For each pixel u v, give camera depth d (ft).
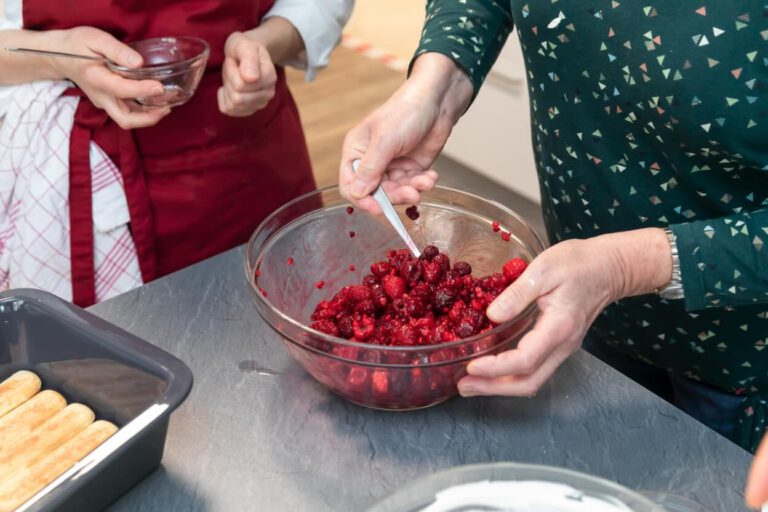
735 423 3.96
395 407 3.03
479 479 2.35
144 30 4.57
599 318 4.09
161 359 2.78
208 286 3.76
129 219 4.74
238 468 2.82
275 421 3.02
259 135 5.08
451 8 3.84
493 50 3.87
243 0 4.74
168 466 2.82
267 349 3.38
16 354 3.13
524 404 3.10
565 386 3.19
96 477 2.44
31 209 4.58
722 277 2.92
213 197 4.97
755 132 2.97
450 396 3.10
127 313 3.55
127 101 4.36
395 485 2.75
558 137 3.65
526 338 2.77
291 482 2.77
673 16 2.95
